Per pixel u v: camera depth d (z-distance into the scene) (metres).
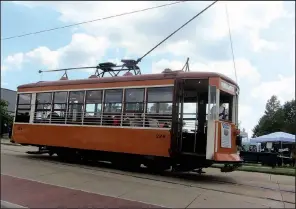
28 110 16.22
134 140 12.36
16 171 12.18
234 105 12.02
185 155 11.43
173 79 11.78
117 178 11.12
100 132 13.35
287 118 76.12
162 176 11.96
